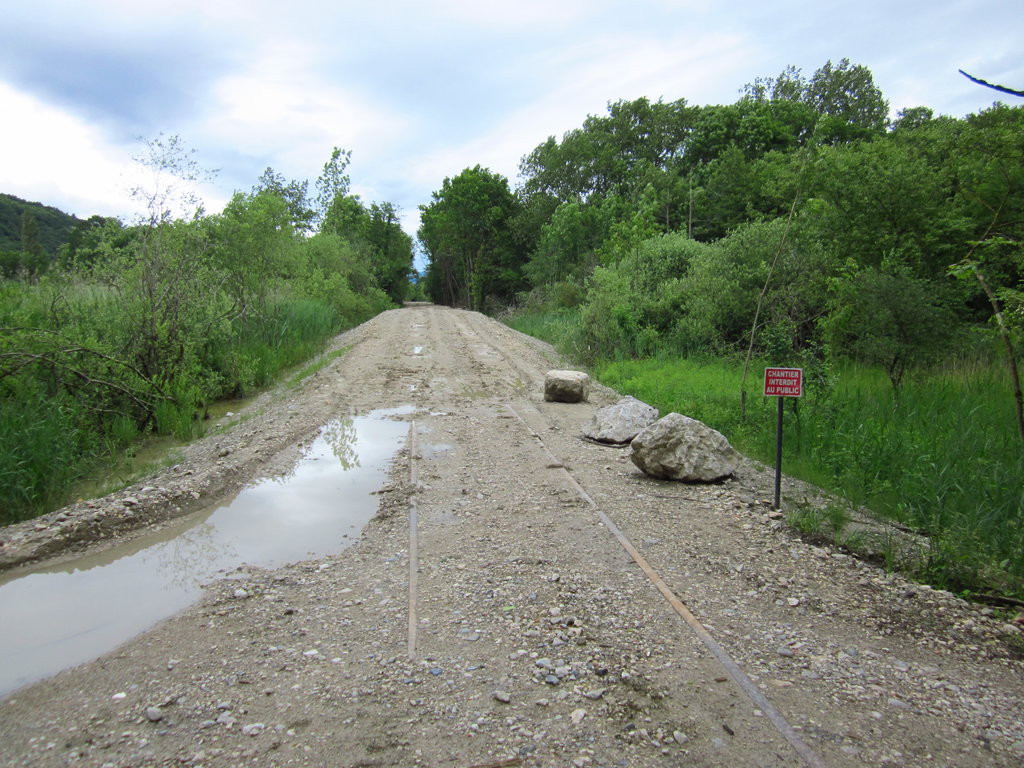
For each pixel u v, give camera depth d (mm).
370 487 7219
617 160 48750
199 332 11953
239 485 7238
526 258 59094
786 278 14641
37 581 4945
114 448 8453
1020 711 3330
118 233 11531
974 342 12039
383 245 73625
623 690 3449
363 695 3402
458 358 18234
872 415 8734
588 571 4957
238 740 3043
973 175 13195
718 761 2912
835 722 3199
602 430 9203
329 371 15656
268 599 4566
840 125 37656
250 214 17719
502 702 3342
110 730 3127
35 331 8703
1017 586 4652
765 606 4438
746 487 7074
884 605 4473
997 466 6199
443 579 4820
